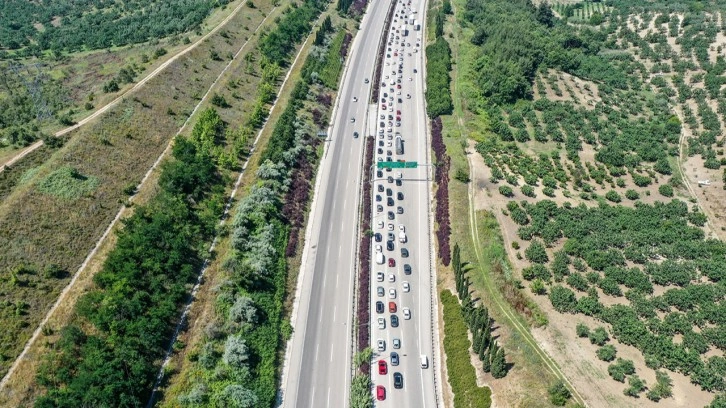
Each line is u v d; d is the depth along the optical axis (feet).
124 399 246.88
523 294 328.70
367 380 291.58
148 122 416.05
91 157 366.22
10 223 306.76
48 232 311.68
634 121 513.45
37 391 248.11
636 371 285.23
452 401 287.28
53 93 469.98
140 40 643.04
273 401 284.20
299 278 353.92
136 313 281.13
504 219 384.88
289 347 312.91
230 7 637.30
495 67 551.59
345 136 487.20
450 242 368.48
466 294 323.16
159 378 269.85
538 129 488.85
